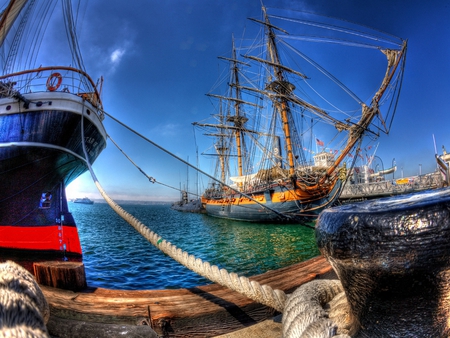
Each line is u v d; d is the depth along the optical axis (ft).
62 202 35.81
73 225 35.88
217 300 11.29
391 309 2.95
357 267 2.95
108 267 46.16
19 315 1.86
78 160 36.40
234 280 10.33
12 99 32.73
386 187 158.51
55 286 13.34
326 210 3.76
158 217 195.72
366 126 73.92
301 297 5.81
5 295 1.97
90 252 60.70
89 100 36.11
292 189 103.50
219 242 76.95
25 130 32.32
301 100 99.81
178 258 12.16
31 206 34.14
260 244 71.31
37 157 32.89
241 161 160.25
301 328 4.63
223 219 152.05
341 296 5.65
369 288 3.04
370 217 2.77
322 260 16.79
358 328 3.46
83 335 8.59
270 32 113.80
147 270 44.09
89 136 36.55
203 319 10.27
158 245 12.80
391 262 2.64
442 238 2.48
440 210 2.52
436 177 131.75
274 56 113.60
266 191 113.39
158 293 12.46
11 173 33.01
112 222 145.59
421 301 2.79
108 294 12.48
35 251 34.63
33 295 2.30
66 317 10.56
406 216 2.58
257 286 10.02
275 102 110.83
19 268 2.65
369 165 216.74
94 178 21.62
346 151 86.22
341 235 3.00
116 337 8.38
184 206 308.81
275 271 14.99
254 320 10.80
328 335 3.65
